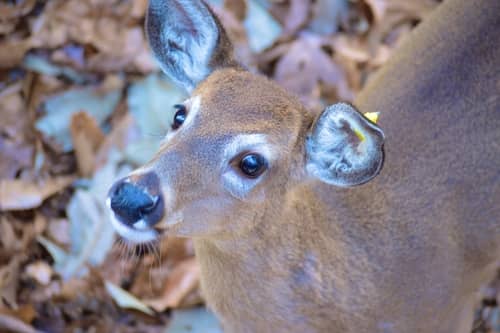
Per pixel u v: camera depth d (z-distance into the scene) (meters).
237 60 5.13
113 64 7.86
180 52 5.17
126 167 7.37
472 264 5.75
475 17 5.71
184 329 6.80
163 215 4.36
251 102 4.59
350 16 8.34
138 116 7.62
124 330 6.85
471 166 5.55
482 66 5.62
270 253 4.91
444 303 5.58
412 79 5.70
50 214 7.27
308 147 4.75
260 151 4.52
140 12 8.11
